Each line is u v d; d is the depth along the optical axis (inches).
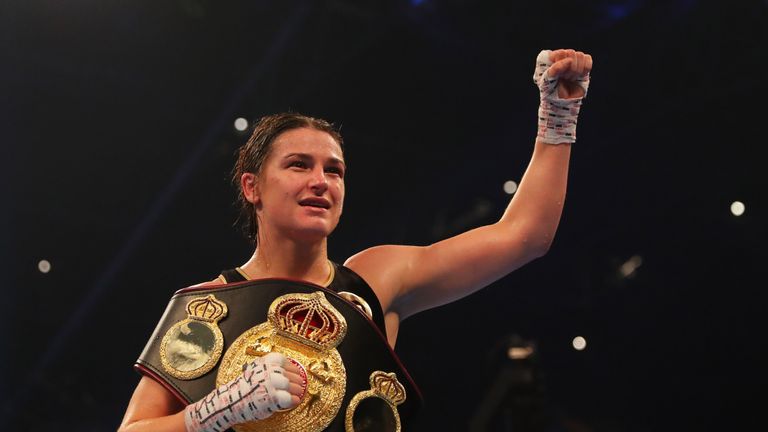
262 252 93.4
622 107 419.2
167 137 422.6
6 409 414.0
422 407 87.8
